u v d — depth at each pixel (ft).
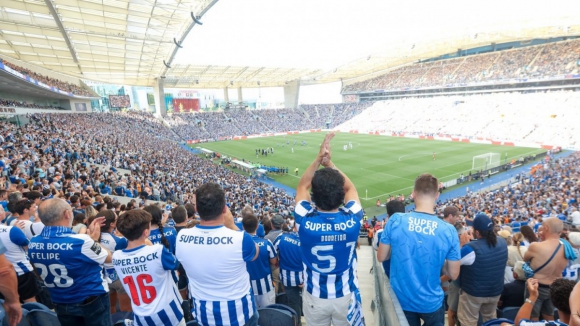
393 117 270.46
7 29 105.70
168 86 288.92
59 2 93.56
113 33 121.49
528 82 218.18
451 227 9.63
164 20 116.57
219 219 9.74
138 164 96.84
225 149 200.34
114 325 12.70
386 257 10.41
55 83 155.12
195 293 9.78
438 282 9.65
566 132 168.35
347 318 9.20
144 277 10.46
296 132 289.12
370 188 108.17
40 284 16.71
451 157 149.69
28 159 55.93
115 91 398.42
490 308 13.34
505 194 83.15
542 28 188.24
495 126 201.77
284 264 16.01
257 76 282.56
